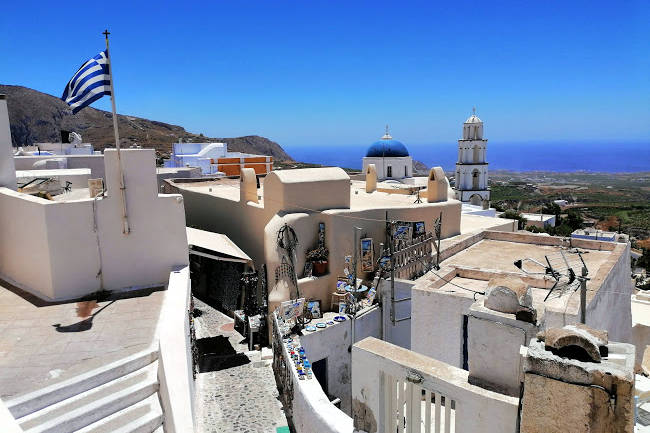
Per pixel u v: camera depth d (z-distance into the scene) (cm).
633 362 591
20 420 824
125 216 1328
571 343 606
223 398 1405
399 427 810
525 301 741
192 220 2698
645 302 2342
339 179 1962
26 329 1111
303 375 1274
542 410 612
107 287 1336
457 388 720
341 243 1914
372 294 1861
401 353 825
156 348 1037
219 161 5025
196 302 2133
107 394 933
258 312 1800
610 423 574
